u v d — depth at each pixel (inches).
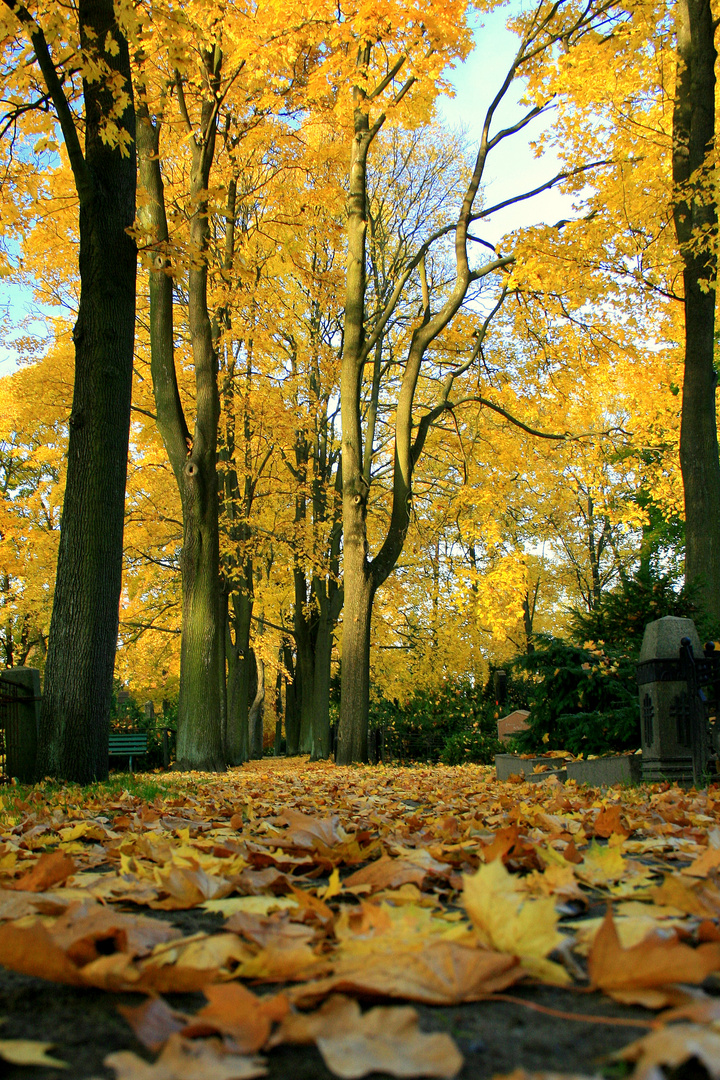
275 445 811.4
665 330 646.5
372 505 919.0
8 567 855.7
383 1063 41.3
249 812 194.7
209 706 531.8
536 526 1115.3
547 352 701.9
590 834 148.6
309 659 1023.6
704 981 57.9
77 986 64.1
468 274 654.5
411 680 933.2
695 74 513.7
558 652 393.7
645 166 571.2
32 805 221.9
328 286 698.2
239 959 65.2
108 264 350.6
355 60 550.0
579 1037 50.0
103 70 334.6
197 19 439.8
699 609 390.6
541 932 61.3
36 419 732.7
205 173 538.6
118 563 346.3
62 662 331.3
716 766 273.7
